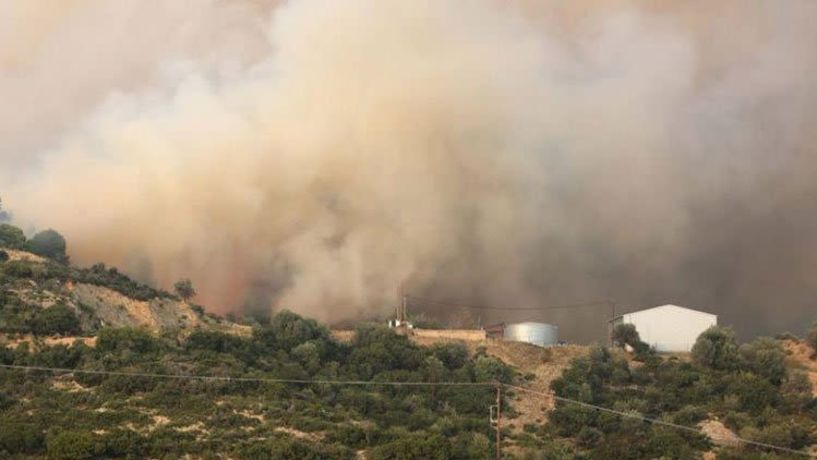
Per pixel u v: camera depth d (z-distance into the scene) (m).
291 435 63.88
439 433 67.31
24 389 66.38
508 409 75.88
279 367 76.44
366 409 71.69
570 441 70.69
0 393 64.56
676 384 80.31
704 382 79.19
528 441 69.31
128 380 68.19
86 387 68.25
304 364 78.94
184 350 76.00
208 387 68.94
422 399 75.12
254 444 61.09
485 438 67.00
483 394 77.25
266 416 66.31
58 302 79.75
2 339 72.94
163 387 68.00
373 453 62.12
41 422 61.53
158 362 71.56
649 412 75.56
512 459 64.12
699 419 73.25
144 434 61.28
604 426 72.12
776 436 68.38
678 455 65.94
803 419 73.56
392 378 78.31
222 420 64.31
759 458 64.75
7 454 57.53
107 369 69.62
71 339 75.25
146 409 65.38
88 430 60.81
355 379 77.81
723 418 73.19
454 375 80.25
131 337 74.31
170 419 64.12
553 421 73.56
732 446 68.62
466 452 63.75
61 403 65.19
